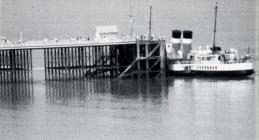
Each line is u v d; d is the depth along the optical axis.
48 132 160.88
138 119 171.62
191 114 176.38
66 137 156.88
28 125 167.25
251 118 170.88
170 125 165.50
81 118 173.12
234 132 159.00
